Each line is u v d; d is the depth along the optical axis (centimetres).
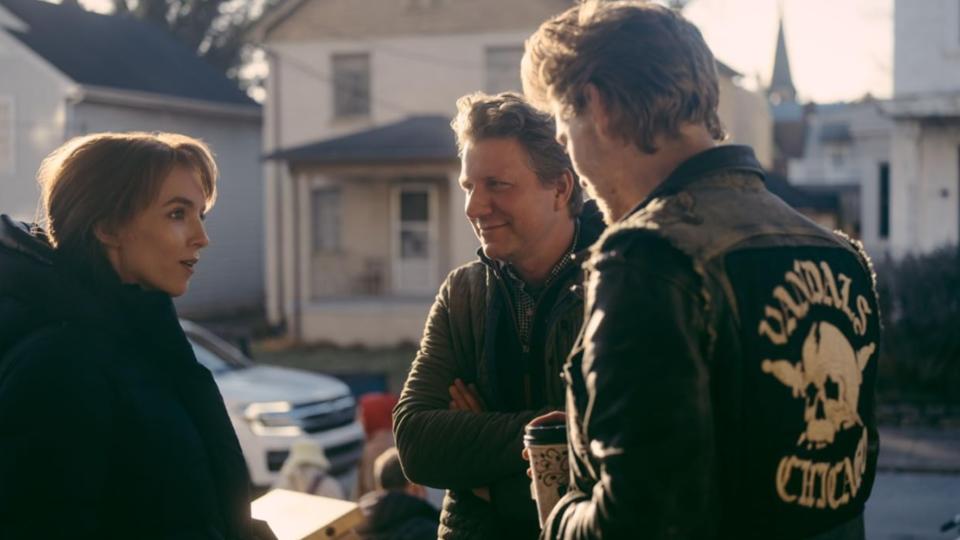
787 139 4316
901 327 1398
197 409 220
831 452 171
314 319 2195
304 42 2348
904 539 852
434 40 2278
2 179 2419
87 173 217
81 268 217
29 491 193
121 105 2484
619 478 158
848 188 3294
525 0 2227
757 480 165
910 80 1905
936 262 1404
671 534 157
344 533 255
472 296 256
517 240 241
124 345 210
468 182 244
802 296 171
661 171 179
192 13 3978
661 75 174
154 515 203
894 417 1309
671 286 161
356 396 1293
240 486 223
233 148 2847
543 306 243
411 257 2356
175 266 221
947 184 1891
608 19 178
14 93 2408
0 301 207
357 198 2373
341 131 2328
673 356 158
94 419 198
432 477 242
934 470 1103
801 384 168
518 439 234
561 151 241
